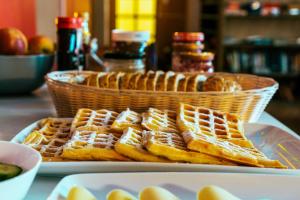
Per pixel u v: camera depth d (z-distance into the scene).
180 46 1.05
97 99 0.77
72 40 1.04
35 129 0.70
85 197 0.45
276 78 3.58
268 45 3.39
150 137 0.60
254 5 3.40
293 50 3.48
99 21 3.57
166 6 3.73
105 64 1.02
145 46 1.04
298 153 0.65
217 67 3.37
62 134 0.68
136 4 3.73
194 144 0.57
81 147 0.59
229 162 0.57
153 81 0.81
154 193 0.45
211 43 3.48
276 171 0.55
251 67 3.40
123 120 0.68
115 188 0.51
